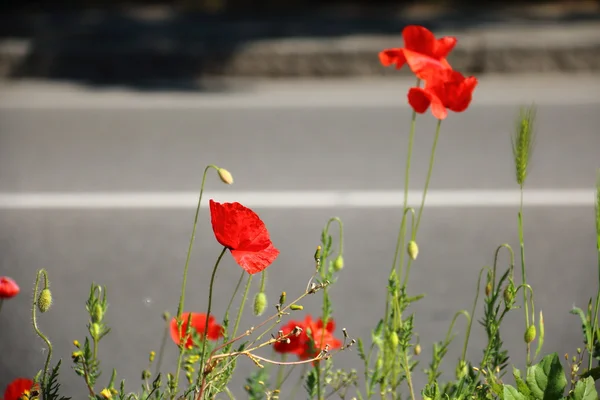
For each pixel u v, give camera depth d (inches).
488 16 844.6
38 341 242.4
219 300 277.0
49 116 541.3
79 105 574.2
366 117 524.1
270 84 655.1
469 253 317.7
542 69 665.6
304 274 298.2
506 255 315.3
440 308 269.7
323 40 713.6
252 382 142.9
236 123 516.1
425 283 291.4
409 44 132.1
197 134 491.5
